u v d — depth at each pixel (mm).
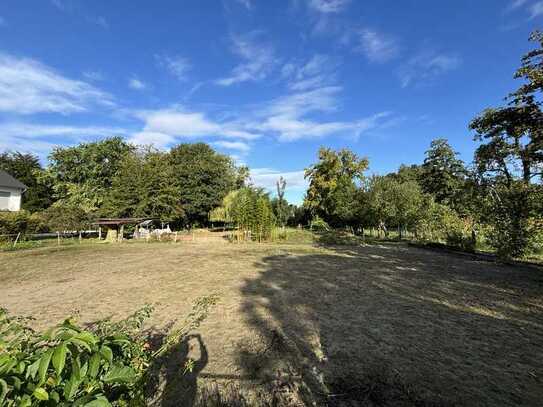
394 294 8070
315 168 40406
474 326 5719
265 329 5527
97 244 22656
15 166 38625
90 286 8898
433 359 4395
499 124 17391
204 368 4090
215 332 5359
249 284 9234
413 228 27531
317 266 12766
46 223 22953
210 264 13227
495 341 5035
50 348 1273
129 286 8914
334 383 3760
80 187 35812
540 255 14430
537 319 6117
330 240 26391
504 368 4133
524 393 3545
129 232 28859
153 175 30250
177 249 19562
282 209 43344
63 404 1219
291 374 3971
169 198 30312
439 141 33844
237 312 6488
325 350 4684
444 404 3328
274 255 16578
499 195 14219
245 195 31938
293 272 11328
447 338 5160
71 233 28547
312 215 42250
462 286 9016
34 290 8398
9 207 29297
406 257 15867
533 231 12617
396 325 5762
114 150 38062
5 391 1047
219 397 3451
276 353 4566
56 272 11188
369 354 4551
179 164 41594
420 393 3539
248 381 3791
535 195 12484
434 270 11820
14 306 6879
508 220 13352
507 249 13102
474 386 3688
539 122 15094
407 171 53219
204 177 41094
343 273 11133
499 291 8422
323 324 5801
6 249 18234
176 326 5625
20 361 1173
